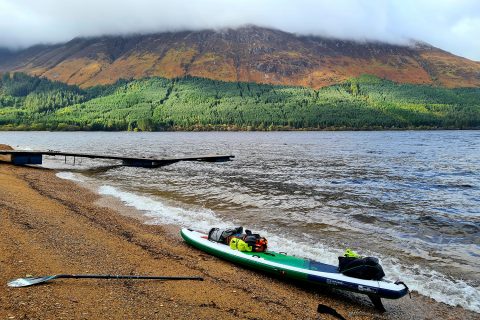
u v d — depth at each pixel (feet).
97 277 34.04
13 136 505.66
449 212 75.66
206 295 35.17
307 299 37.73
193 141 386.52
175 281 37.68
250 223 64.64
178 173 130.72
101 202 78.95
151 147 279.28
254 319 31.40
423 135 546.67
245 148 274.16
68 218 58.70
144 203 78.95
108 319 27.55
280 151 243.81
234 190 96.73
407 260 48.29
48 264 37.24
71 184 100.68
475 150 255.91
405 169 148.15
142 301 31.71
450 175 132.16
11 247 40.09
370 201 85.40
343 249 51.93
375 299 36.52
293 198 87.20
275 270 41.96
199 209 74.59
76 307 28.63
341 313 35.27
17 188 81.66
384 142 363.76
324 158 192.54
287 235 57.88
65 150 234.79
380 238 57.57
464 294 39.22
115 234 52.85
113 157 148.97
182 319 29.50
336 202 83.61
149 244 49.93
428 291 39.83
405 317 35.01
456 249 52.95
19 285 31.04
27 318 25.79
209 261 46.03
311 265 41.78
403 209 77.82
